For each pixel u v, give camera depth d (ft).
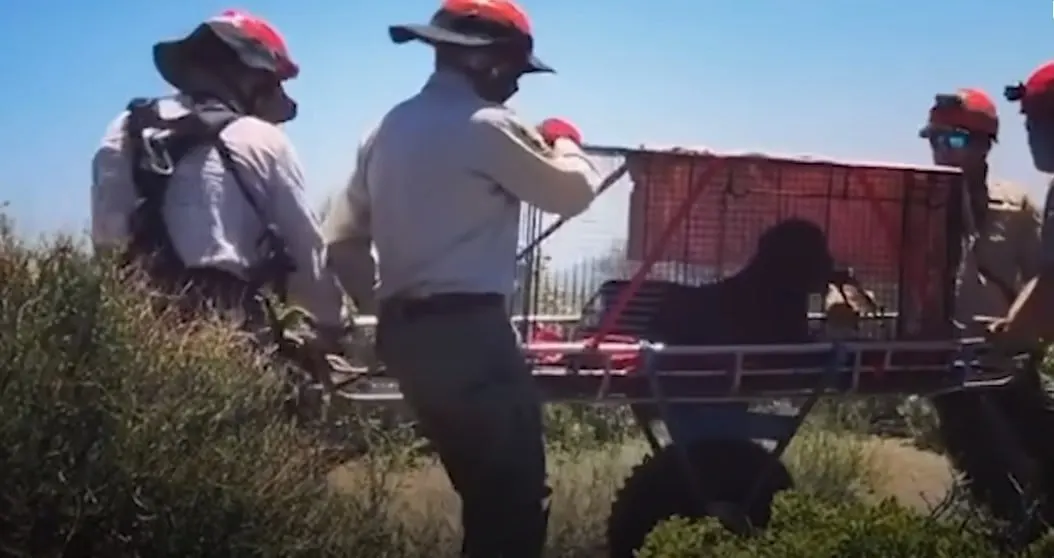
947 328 18.57
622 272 17.28
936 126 21.09
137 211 15.12
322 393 15.39
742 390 17.02
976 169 21.11
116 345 12.23
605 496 20.72
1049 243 18.44
